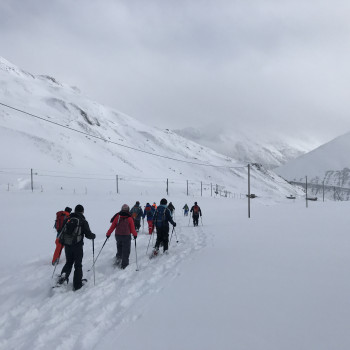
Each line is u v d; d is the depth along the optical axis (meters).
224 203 58.66
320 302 4.85
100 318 4.84
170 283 6.40
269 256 8.52
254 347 3.58
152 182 108.50
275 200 113.19
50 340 4.21
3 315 5.19
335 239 11.21
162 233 10.05
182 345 3.73
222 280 6.35
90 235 6.80
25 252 10.31
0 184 64.38
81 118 175.75
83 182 81.25
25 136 103.81
